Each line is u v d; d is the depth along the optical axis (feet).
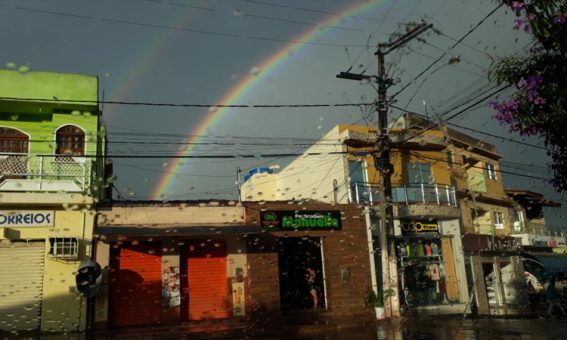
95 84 54.75
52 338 42.57
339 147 69.56
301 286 59.26
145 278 51.21
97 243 49.47
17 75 52.16
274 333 43.39
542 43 13.64
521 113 13.83
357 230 62.03
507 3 13.83
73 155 47.44
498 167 101.04
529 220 111.86
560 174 15.46
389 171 56.95
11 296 45.98
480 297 70.95
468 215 84.84
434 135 77.20
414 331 43.39
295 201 60.44
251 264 55.31
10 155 49.34
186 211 53.98
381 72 55.93
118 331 46.80
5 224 46.60
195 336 42.27
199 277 53.62
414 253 68.54
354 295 59.62
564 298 78.02
